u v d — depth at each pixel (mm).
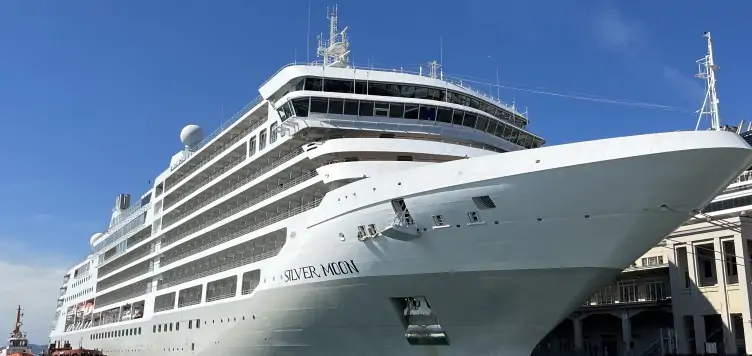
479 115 34094
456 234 24297
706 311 48031
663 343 49812
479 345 26391
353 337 28438
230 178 40469
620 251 23266
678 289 50188
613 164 21547
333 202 27750
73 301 74375
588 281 24062
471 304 25453
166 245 48031
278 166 33844
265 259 32625
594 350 59906
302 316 29453
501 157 23297
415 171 24984
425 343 27047
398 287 26016
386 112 32969
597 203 22359
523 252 23812
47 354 58594
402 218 25109
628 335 53938
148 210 54219
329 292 27938
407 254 25344
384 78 34125
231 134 42125
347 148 29938
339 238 27219
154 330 46125
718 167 21344
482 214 23719
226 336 35188
